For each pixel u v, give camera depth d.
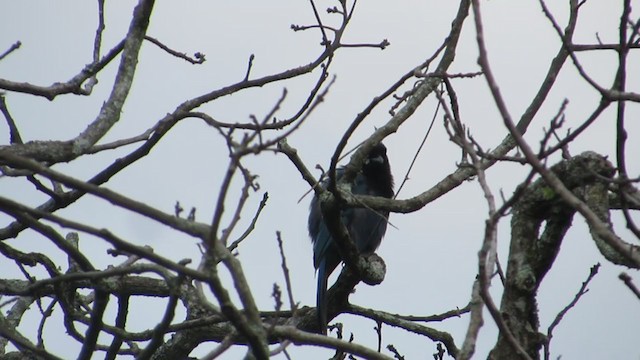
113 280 11.79
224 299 7.93
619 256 9.05
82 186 7.84
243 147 7.61
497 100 7.67
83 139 10.64
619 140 9.46
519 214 9.70
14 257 12.30
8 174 10.59
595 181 9.41
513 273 9.49
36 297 12.09
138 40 11.37
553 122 8.13
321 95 8.21
